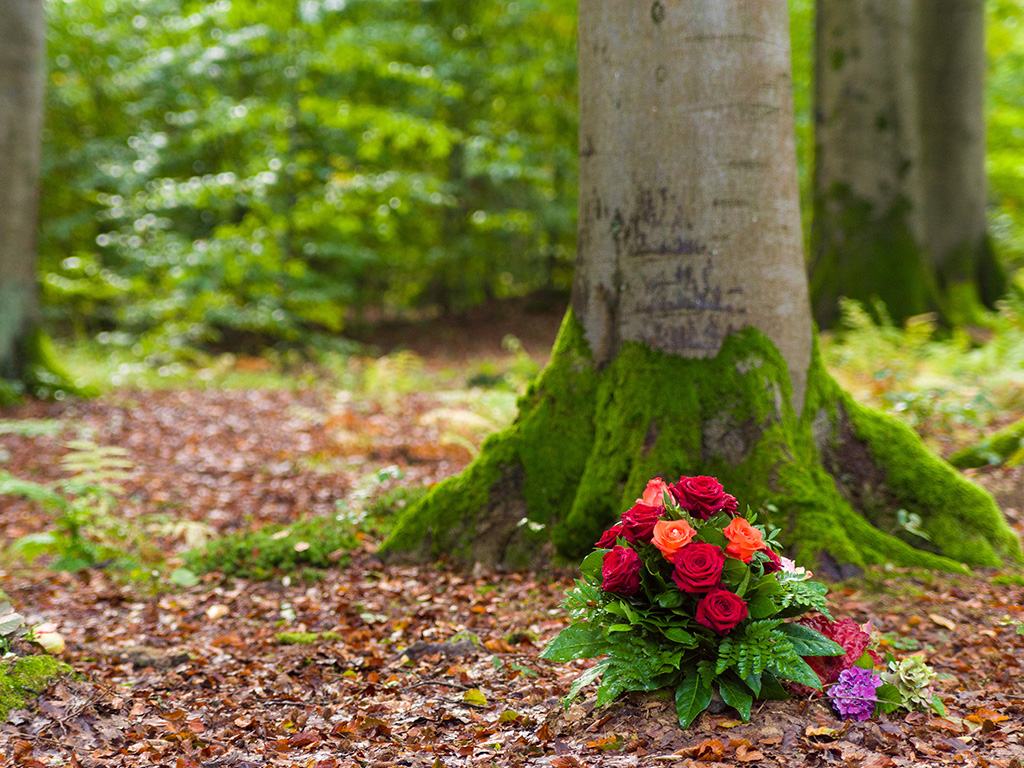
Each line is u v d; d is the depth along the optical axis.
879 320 10.92
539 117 21.38
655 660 2.72
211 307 16.06
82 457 6.06
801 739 2.59
